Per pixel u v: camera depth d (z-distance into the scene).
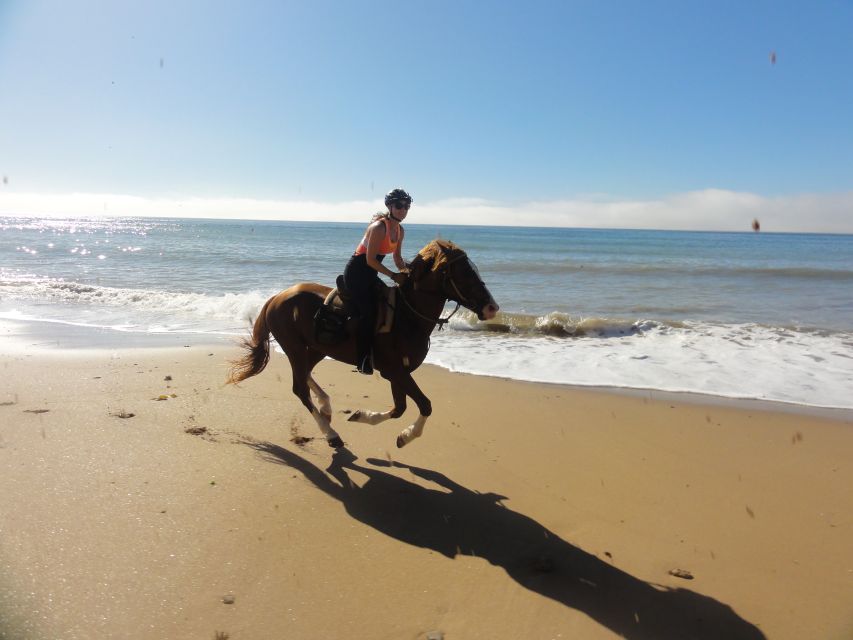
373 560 4.02
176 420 6.42
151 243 45.53
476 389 8.20
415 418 6.86
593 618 3.48
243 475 5.19
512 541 4.32
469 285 5.02
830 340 11.54
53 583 3.56
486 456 5.86
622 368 9.54
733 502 4.96
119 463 5.27
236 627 3.28
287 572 3.82
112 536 4.11
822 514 4.75
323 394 6.23
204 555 3.95
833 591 3.75
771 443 6.30
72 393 7.24
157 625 3.26
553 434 6.49
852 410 7.47
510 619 3.45
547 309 15.76
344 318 5.54
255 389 7.71
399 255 5.57
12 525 4.17
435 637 3.26
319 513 4.62
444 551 4.16
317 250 38.34
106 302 15.59
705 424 6.88
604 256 37.56
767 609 3.58
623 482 5.32
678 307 16.11
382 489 5.09
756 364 9.77
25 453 5.36
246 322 13.12
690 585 3.82
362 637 3.24
